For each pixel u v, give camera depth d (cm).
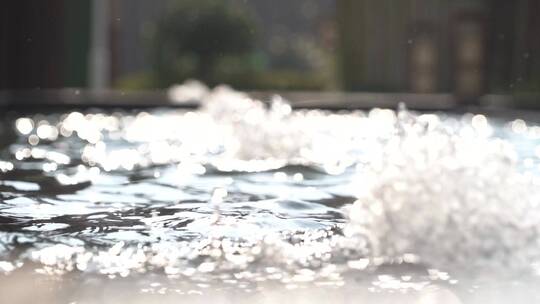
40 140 1111
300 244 376
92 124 1414
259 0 7644
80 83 2755
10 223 435
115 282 292
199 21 4541
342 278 308
